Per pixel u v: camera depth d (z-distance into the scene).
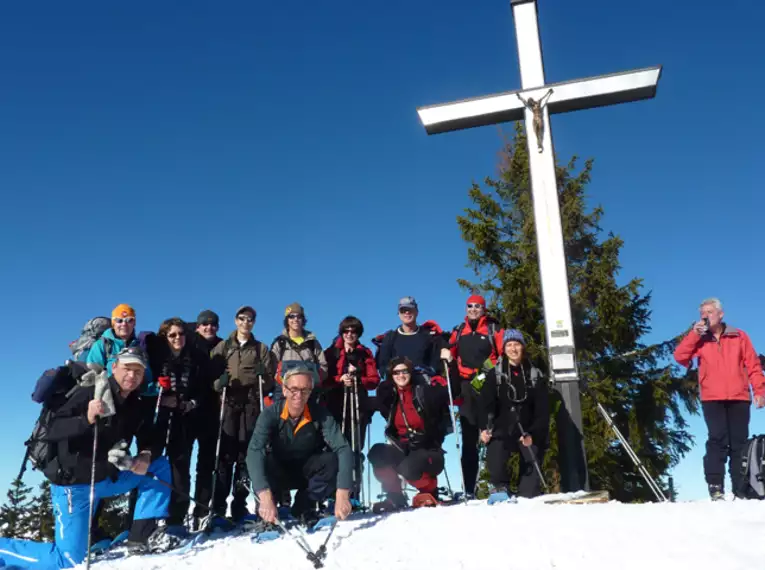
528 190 17.17
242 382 6.59
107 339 5.91
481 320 7.37
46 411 4.85
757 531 3.84
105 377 4.84
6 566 4.94
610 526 4.20
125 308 5.98
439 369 7.22
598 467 13.65
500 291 15.78
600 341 15.39
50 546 5.02
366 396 7.30
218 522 6.09
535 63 8.09
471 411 6.83
